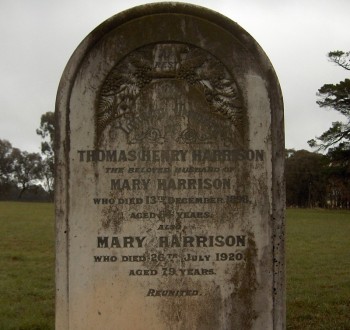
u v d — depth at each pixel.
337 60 12.60
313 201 21.88
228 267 1.50
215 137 1.50
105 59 1.50
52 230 7.00
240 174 1.50
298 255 4.71
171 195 1.49
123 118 1.50
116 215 1.49
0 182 28.73
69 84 1.49
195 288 1.49
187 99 1.51
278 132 1.51
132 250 1.49
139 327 1.49
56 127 1.49
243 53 1.51
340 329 2.24
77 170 1.49
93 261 1.49
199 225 1.50
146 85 1.51
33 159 28.48
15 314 2.50
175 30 1.52
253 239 1.50
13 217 9.77
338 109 13.08
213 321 1.49
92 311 1.49
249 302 1.50
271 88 1.51
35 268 3.85
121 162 1.49
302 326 2.31
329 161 13.59
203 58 1.51
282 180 1.50
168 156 1.50
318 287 3.18
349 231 7.72
